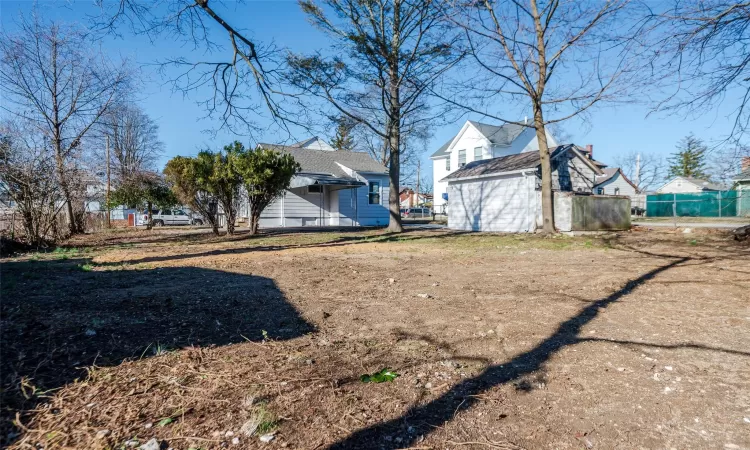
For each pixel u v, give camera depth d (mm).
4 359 2703
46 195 12336
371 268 7055
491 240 12562
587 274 6258
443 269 6938
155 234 17141
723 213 29297
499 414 2102
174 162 15055
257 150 14820
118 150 28531
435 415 2094
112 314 3859
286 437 1883
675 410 2125
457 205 19375
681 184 43406
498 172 16750
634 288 5172
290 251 9898
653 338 3258
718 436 1882
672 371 2621
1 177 11164
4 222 11352
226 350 2992
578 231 14062
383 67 14047
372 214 24234
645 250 9359
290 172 15461
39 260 8367
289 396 2283
